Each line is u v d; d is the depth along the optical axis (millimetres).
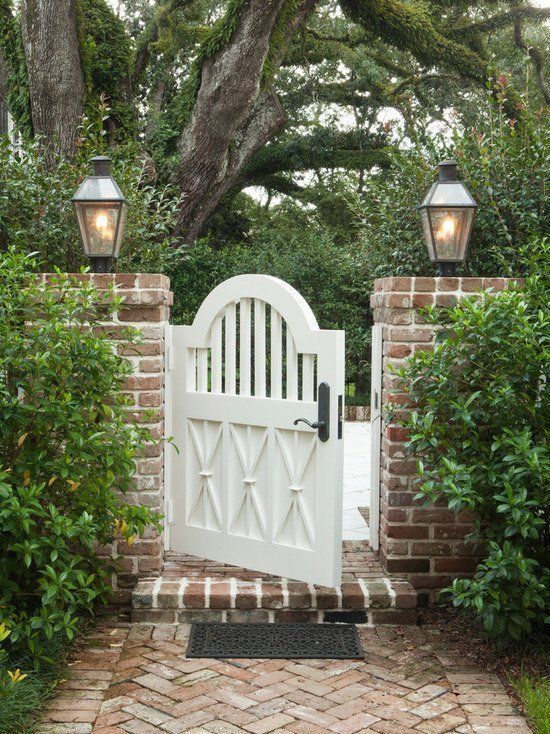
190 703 3494
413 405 4629
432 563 4711
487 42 20766
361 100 21047
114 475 4258
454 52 15031
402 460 4695
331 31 19391
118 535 4680
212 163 12180
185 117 12492
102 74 12641
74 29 10516
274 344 4668
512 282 4586
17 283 4184
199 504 5086
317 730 3262
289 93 20172
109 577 4559
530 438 3992
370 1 14203
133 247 7082
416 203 6160
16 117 11414
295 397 4605
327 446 4414
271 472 4672
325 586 4512
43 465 3910
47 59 10266
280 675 3783
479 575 3852
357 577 4691
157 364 4684
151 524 4699
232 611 4418
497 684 3689
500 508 3654
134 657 3967
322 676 3777
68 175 6410
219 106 11602
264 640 4172
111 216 4789
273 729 3264
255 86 11570
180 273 12820
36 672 3641
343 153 20422
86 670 3814
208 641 4141
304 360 4551
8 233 6039
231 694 3582
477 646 4125
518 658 3912
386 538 4785
